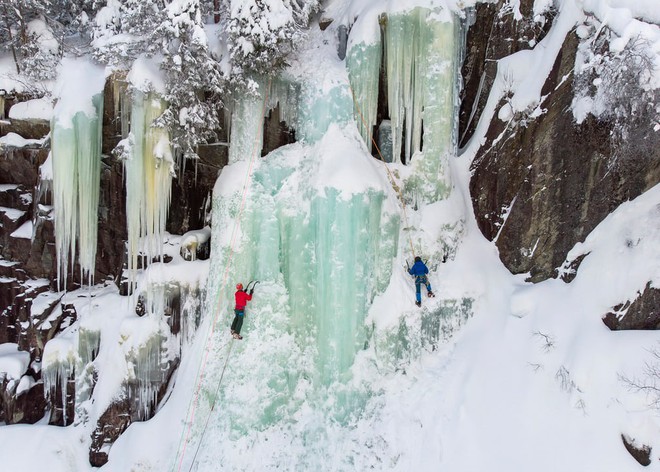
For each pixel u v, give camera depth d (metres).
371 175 9.87
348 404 9.30
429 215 10.21
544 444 7.51
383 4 10.64
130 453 9.80
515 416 8.02
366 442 8.96
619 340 7.52
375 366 9.53
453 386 8.96
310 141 10.68
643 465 6.65
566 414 7.55
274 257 10.44
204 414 9.68
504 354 8.77
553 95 9.39
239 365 9.83
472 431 8.26
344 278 9.46
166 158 10.55
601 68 8.20
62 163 10.79
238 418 9.47
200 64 10.18
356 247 9.52
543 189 9.38
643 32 7.45
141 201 10.68
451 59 10.28
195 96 10.48
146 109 10.44
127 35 10.95
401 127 10.52
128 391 10.58
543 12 10.18
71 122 10.73
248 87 10.50
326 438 9.22
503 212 10.12
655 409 6.75
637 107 7.74
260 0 10.23
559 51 9.48
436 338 9.66
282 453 9.38
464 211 10.52
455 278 9.79
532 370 8.25
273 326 10.08
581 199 8.82
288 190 10.54
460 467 8.00
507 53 10.62
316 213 9.94
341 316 9.45
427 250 10.04
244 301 9.84
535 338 8.50
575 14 9.33
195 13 9.90
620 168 8.34
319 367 9.64
